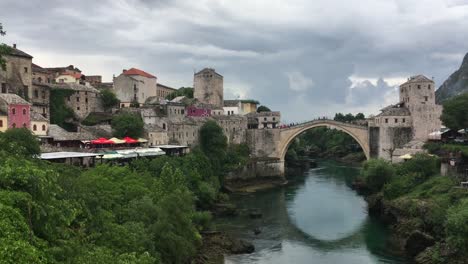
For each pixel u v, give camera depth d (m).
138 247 47.38
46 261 27.89
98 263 33.59
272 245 78.31
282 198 120.94
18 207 30.45
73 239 36.81
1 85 115.25
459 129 120.38
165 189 75.69
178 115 159.00
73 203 41.84
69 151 96.56
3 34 62.38
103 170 72.12
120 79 176.12
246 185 140.62
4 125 98.25
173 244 56.47
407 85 147.00
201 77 197.88
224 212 101.00
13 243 25.94
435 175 96.19
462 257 60.88
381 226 89.81
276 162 153.38
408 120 143.25
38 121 106.06
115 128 120.81
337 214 101.06
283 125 179.50
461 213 60.06
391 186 98.19
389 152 143.50
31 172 34.19
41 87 130.75
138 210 57.84
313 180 152.25
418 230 72.75
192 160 111.19
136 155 101.19
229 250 74.19
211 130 139.25
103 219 47.16
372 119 174.75
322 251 74.75
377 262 68.69
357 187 131.25
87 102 142.38
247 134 160.62
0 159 38.78
